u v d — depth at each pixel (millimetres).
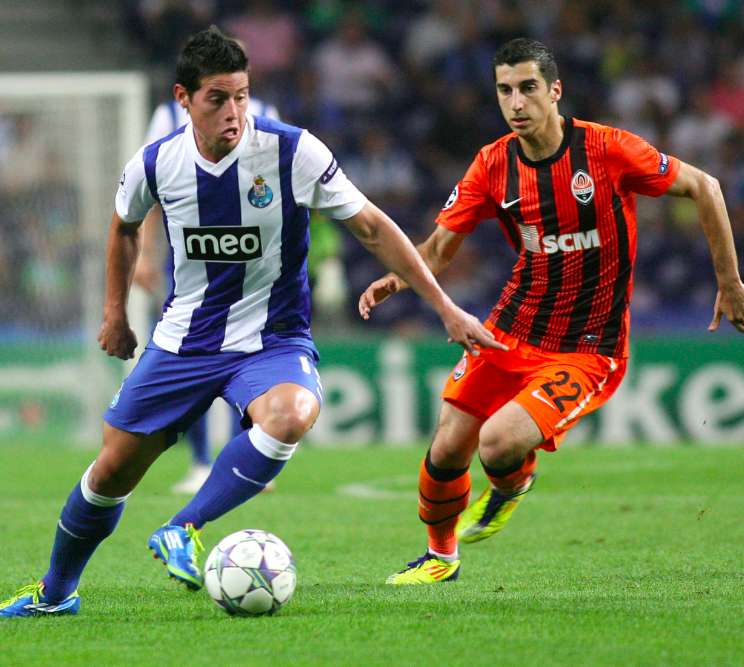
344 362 49500
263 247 16641
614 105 66500
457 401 20516
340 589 19406
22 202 48625
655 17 68688
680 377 48688
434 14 68562
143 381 16828
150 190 16672
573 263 20234
